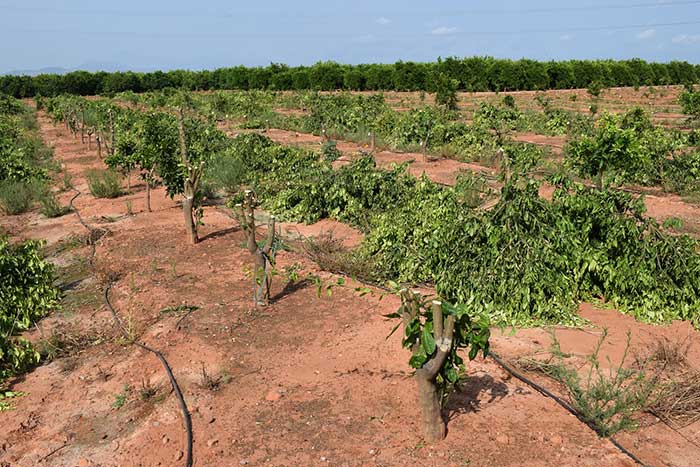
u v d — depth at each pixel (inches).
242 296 324.5
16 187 565.3
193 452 197.2
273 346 267.9
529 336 272.1
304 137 974.4
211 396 230.4
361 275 348.8
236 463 190.4
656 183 592.4
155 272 367.9
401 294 189.3
